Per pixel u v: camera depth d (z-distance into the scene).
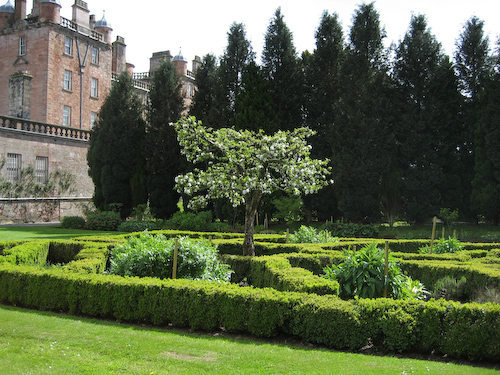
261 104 22.05
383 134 21.45
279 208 20.05
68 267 7.81
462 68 23.62
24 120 26.05
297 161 10.91
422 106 22.25
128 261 8.20
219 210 22.17
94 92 37.47
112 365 4.22
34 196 26.52
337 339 5.43
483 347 5.11
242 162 10.45
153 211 24.19
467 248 12.91
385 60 23.17
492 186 20.42
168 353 4.66
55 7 33.06
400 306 5.50
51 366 4.13
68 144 28.95
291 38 24.55
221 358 4.55
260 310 5.79
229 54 25.23
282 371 4.19
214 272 8.91
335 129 21.91
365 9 22.52
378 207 21.58
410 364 4.63
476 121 22.28
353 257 7.29
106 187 24.31
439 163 21.86
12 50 34.31
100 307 6.66
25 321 5.84
